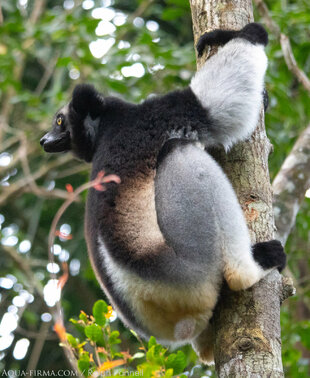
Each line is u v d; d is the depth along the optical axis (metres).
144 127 9.65
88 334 7.97
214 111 9.38
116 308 9.34
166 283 8.54
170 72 18.09
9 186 19.78
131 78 18.41
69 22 18.48
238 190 8.88
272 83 16.17
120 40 20.41
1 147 20.86
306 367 15.17
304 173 12.80
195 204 8.60
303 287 19.02
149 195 9.06
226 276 8.26
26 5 24.73
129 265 8.81
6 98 22.36
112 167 9.42
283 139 16.42
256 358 7.55
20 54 21.52
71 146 11.29
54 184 23.50
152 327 9.11
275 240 8.62
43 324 19.91
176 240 8.64
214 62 9.74
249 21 10.16
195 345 9.95
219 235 8.38
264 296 8.16
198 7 10.32
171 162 9.02
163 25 24.67
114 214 9.07
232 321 8.04
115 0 23.42
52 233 6.93
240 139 9.29
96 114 10.63
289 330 14.94
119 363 7.03
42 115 18.53
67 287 22.38
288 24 16.67
